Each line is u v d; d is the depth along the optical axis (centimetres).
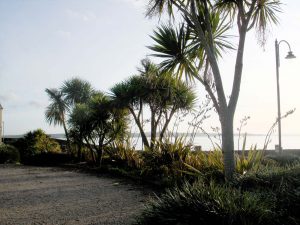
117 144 1447
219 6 694
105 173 1238
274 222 355
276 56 1324
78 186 897
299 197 388
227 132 620
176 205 389
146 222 397
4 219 531
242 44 642
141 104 1345
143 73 1334
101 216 541
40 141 2067
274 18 723
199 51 701
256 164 663
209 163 788
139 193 762
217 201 373
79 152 1736
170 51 683
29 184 944
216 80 630
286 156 1116
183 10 654
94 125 1513
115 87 1438
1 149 1808
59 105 2150
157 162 967
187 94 1295
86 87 2211
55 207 619
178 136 1021
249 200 372
